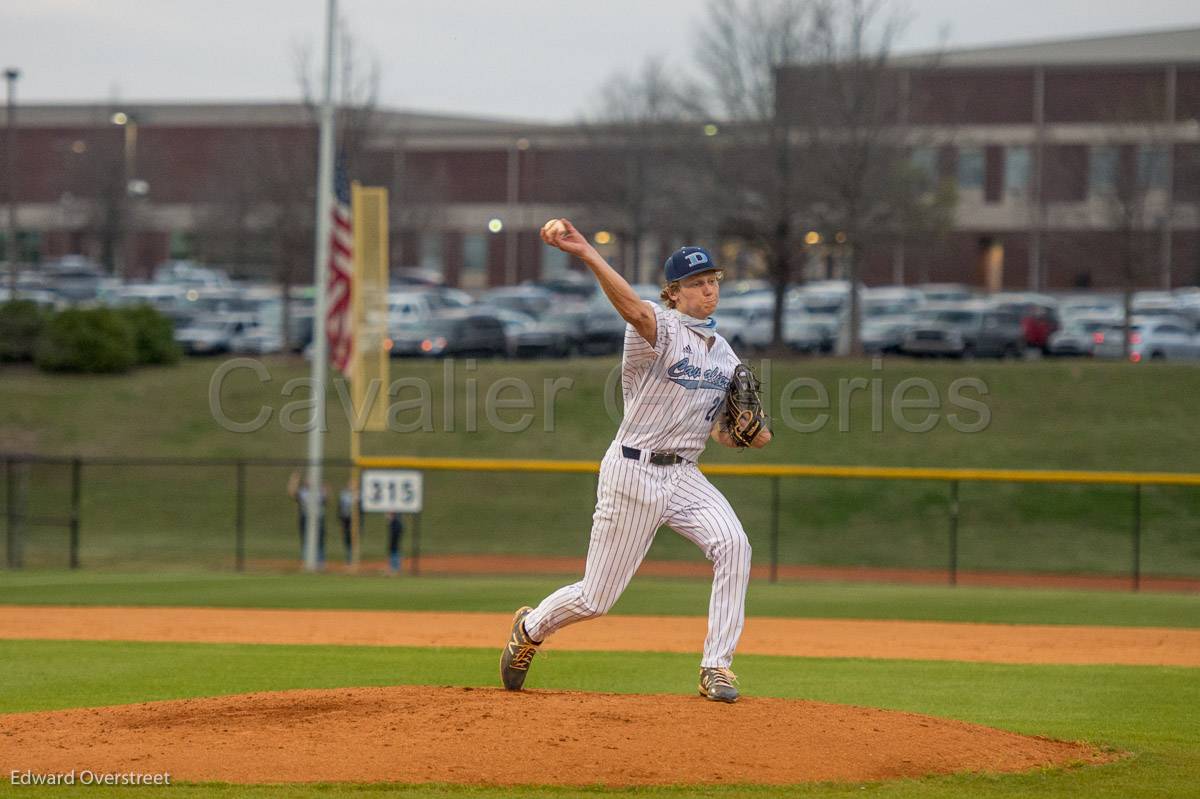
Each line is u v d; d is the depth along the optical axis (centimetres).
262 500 11150
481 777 2150
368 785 2112
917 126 14375
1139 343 14875
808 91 13412
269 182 16388
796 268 14012
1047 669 4225
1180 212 15888
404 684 3725
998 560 9444
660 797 2083
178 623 5494
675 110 17450
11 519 8844
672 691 3600
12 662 4203
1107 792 2231
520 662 2652
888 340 14662
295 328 16250
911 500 10631
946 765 2330
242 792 2081
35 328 14375
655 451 2461
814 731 2398
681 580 8050
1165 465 11225
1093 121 18912
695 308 2453
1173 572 9050
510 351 15238
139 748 2312
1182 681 3922
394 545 8469
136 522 10550
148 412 13000
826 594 7119
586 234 19262
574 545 9988
